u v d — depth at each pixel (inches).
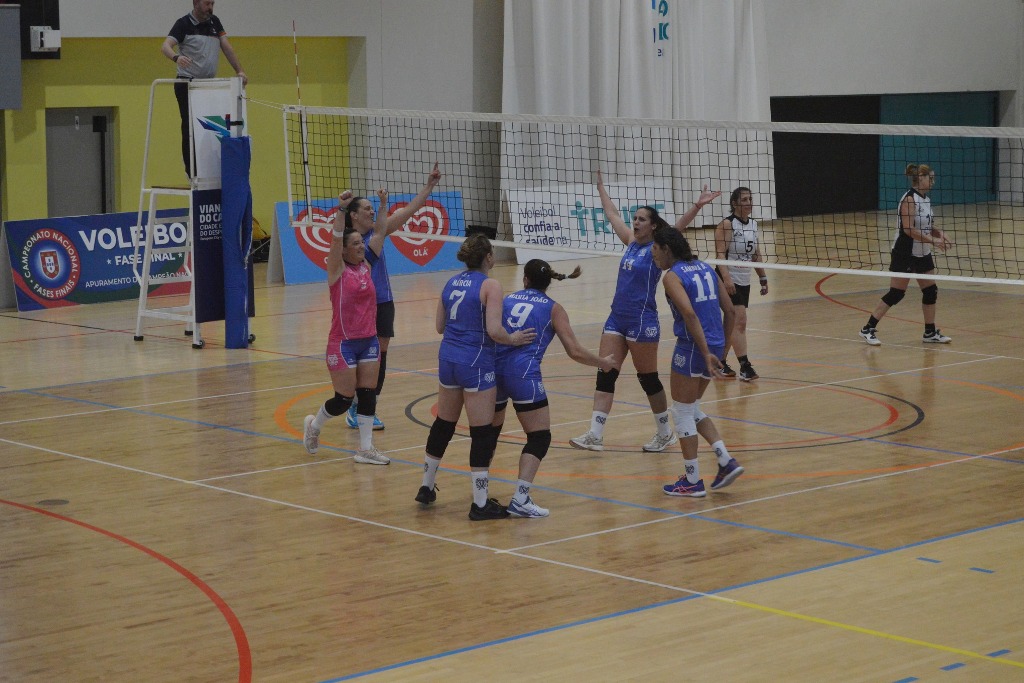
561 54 925.2
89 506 336.2
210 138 568.1
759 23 1071.0
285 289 772.6
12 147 746.2
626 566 287.1
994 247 945.5
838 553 295.3
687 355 338.3
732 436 414.3
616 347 391.2
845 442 406.0
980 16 1259.2
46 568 287.1
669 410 452.1
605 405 398.0
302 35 846.5
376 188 886.4
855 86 1182.3
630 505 338.3
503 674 225.6
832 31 1161.4
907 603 260.8
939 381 502.0
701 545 302.4
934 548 298.2
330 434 419.8
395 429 426.9
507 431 426.3
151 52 805.9
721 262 490.6
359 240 370.3
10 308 697.6
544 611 258.2
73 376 513.3
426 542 306.3
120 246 731.4
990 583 272.8
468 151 924.0
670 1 993.5
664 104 999.0
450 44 911.7
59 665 231.6
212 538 309.3
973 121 1296.8
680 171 1008.9
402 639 243.4
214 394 479.5
